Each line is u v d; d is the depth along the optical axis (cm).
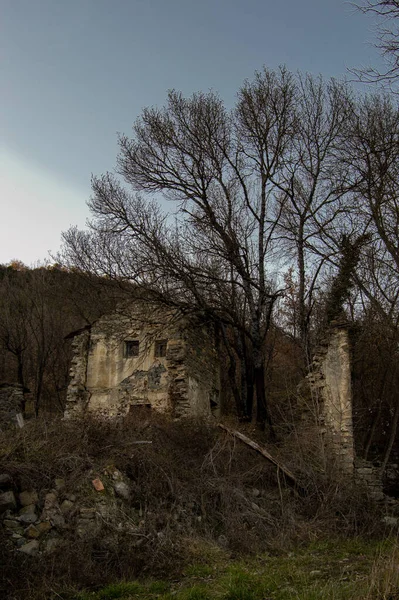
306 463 1439
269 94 2380
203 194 2364
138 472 1189
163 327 2120
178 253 2164
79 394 2238
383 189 1705
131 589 843
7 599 807
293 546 1130
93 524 1009
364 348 1833
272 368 2783
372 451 1788
